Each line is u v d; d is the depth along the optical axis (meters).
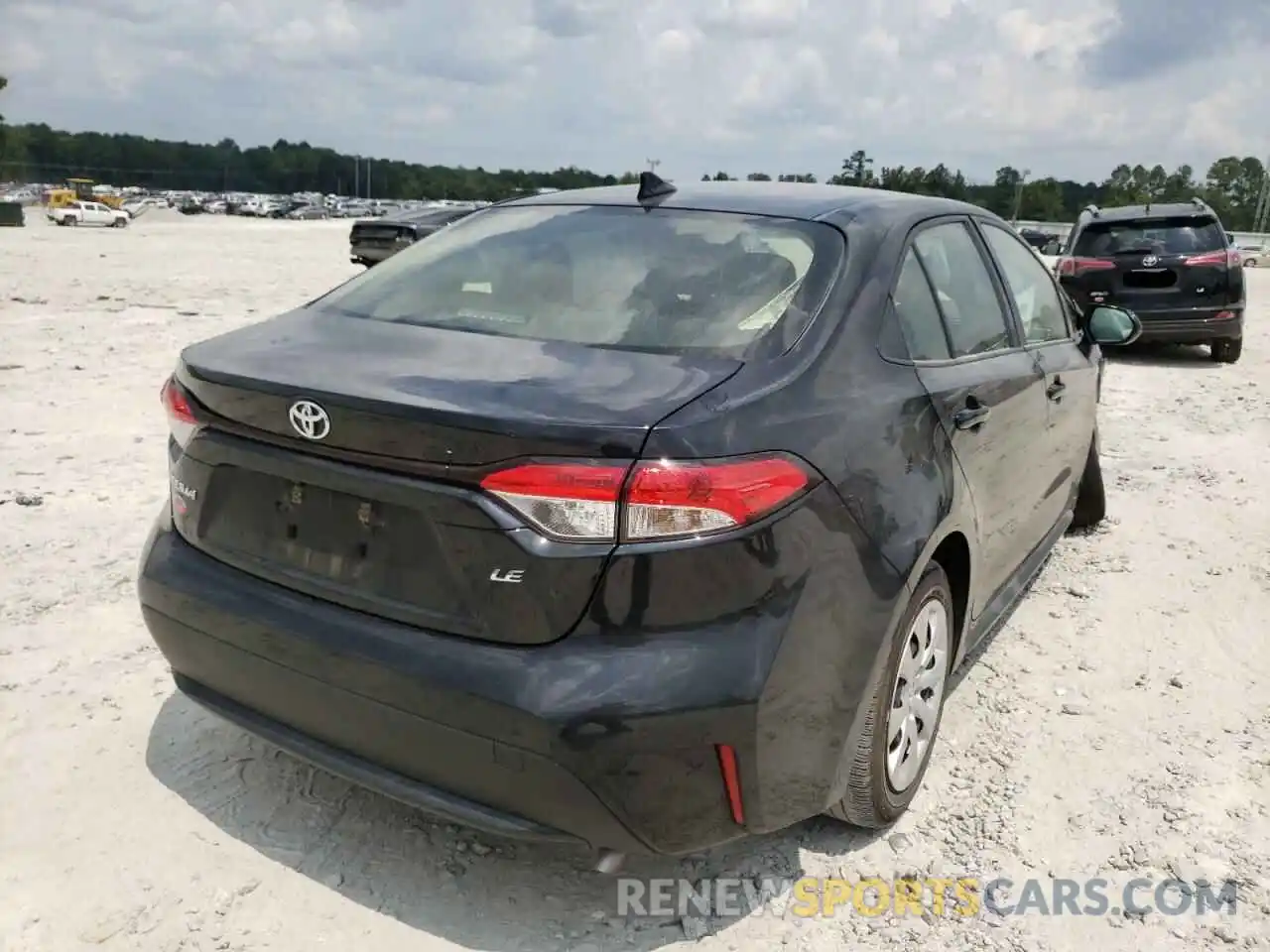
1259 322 16.48
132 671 3.69
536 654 2.22
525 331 2.82
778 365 2.56
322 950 2.50
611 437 2.17
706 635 2.24
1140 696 3.83
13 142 105.88
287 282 16.95
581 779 2.20
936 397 2.97
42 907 2.57
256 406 2.50
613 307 2.84
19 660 3.71
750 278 2.87
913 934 2.64
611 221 3.29
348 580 2.45
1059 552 5.27
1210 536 5.52
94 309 12.34
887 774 2.89
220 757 3.23
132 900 2.61
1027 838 3.02
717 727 2.24
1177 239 11.23
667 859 2.88
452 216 20.38
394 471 2.32
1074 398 4.38
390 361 2.57
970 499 3.12
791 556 2.33
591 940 2.58
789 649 2.33
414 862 2.82
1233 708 3.76
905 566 2.63
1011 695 3.82
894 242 3.13
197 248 26.17
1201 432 7.94
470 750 2.27
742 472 2.26
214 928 2.54
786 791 2.46
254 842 2.86
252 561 2.62
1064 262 11.69
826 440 2.48
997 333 3.70
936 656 3.13
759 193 3.40
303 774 3.17
